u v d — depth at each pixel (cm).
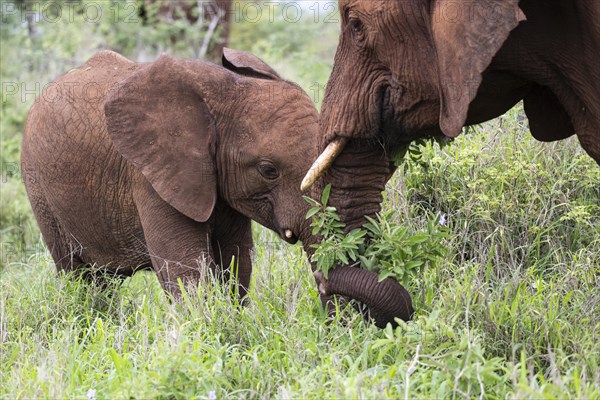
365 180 812
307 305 875
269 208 929
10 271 1108
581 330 793
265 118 920
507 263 932
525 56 770
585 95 768
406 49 757
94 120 997
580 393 680
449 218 981
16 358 834
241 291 988
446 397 700
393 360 773
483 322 803
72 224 1027
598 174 991
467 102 712
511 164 992
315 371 725
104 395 739
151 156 933
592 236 959
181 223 941
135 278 1091
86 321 952
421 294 854
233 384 754
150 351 781
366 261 797
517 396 661
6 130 1686
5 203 1377
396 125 789
